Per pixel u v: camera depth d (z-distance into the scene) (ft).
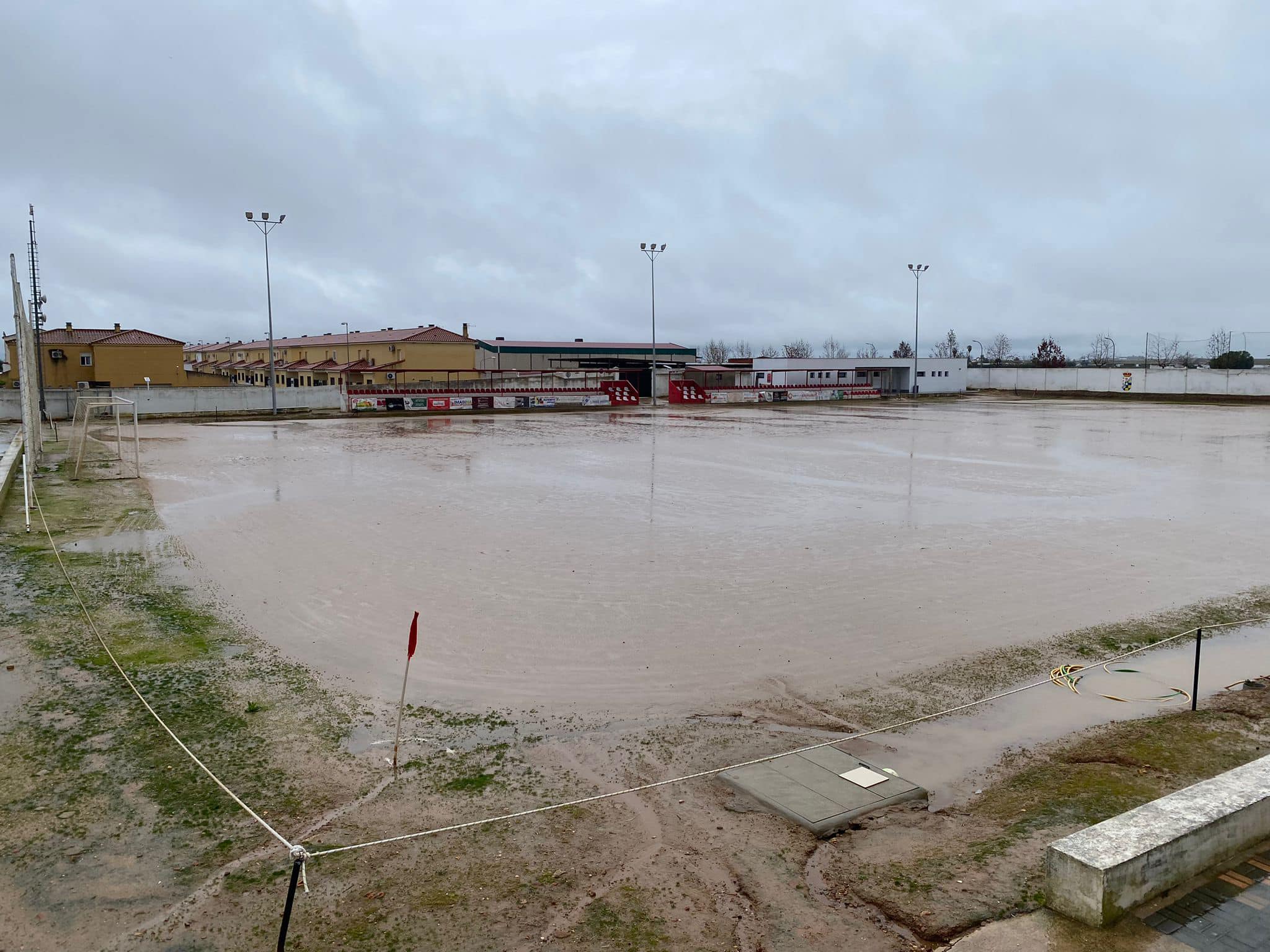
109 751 25.25
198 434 136.46
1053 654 34.58
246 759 24.97
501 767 24.66
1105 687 31.22
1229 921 15.14
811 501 69.31
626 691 30.63
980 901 17.07
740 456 102.47
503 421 166.71
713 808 22.15
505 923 16.80
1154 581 45.06
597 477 83.97
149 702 29.09
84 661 33.09
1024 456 100.83
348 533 57.11
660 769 24.61
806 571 46.88
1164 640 36.27
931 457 100.12
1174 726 26.99
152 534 57.26
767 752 25.76
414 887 18.24
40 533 57.62
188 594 42.96
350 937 16.39
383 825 21.16
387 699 29.91
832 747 26.04
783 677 31.96
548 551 51.72
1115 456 100.37
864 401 242.17
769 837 20.47
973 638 36.35
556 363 275.80
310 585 44.42
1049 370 274.36
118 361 225.76
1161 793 22.11
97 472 89.81
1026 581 45.01
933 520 61.36
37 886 18.37
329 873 18.80
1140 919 15.37
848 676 32.17
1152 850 15.64
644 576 45.88
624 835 20.59
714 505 67.72
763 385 262.06
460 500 70.54
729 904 17.51
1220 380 230.07
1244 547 52.65
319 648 35.01
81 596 42.27
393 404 191.42
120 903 17.74
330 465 94.63
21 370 83.30
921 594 42.50
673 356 292.81
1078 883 15.43
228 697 29.73
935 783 23.97
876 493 73.67
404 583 44.75
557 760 25.14
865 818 21.58
